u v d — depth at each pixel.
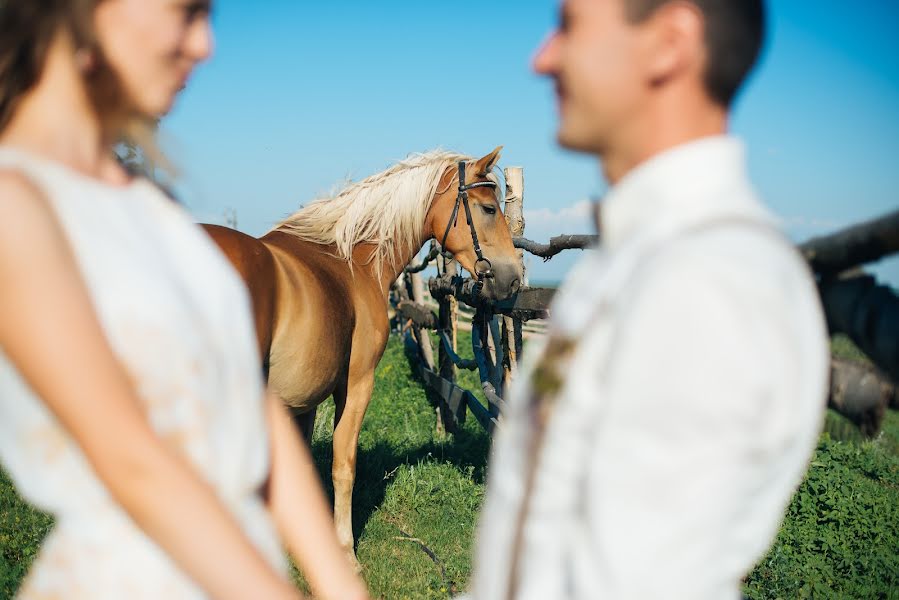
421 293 8.53
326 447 5.50
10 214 0.70
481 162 4.34
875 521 4.11
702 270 0.61
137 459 0.70
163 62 0.88
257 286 3.02
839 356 0.88
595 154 0.83
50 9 0.82
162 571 0.82
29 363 0.69
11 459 0.82
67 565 0.82
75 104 0.86
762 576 3.48
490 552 0.80
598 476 0.62
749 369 0.57
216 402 0.86
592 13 0.76
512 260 4.41
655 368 0.60
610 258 0.74
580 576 0.63
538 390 0.72
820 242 0.81
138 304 0.78
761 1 0.73
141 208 0.90
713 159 0.72
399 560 3.86
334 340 3.44
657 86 0.74
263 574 0.72
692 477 0.58
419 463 5.08
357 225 3.97
